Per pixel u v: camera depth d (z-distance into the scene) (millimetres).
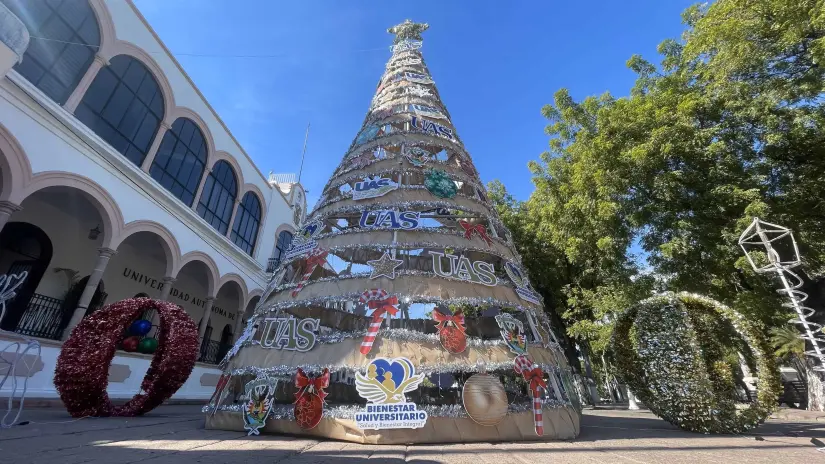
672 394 8398
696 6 16859
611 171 15109
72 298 15688
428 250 9727
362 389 6777
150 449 4949
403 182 12219
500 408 6801
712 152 13023
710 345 9641
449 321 7816
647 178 14477
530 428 6949
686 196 14094
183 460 4254
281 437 6723
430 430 6465
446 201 10805
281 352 7910
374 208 10461
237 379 8844
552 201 18891
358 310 12492
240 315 23500
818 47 11172
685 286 14523
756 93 13562
